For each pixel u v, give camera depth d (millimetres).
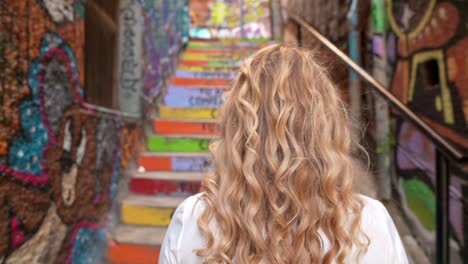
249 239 677
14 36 1544
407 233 2781
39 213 1754
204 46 7070
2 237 1464
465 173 2098
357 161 1154
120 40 3508
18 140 1574
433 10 2500
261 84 763
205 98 4984
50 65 1871
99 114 2654
